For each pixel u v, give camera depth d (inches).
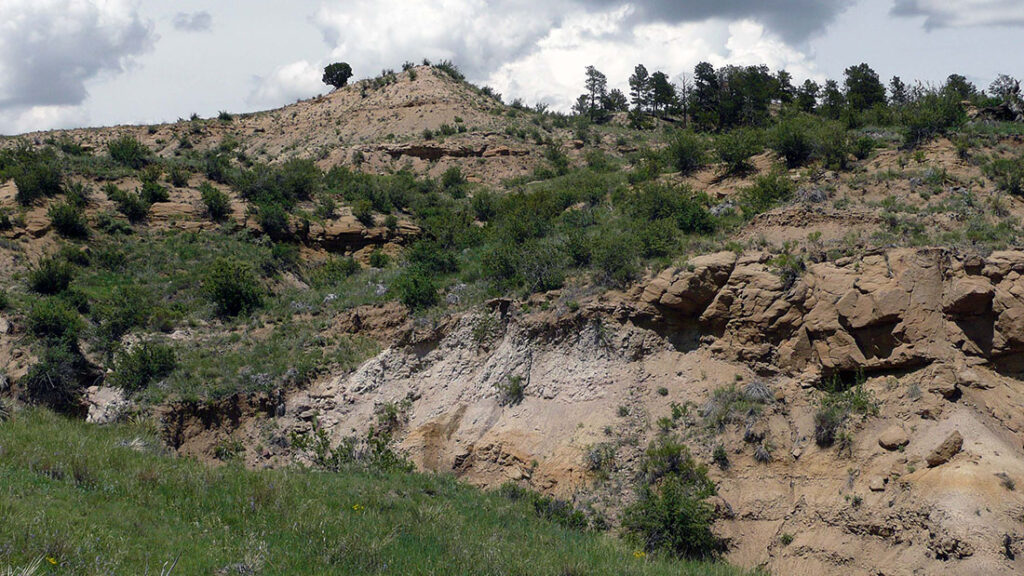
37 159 2022.6
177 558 502.6
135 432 954.7
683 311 1202.6
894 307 1053.2
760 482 1011.9
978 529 834.8
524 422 1189.7
